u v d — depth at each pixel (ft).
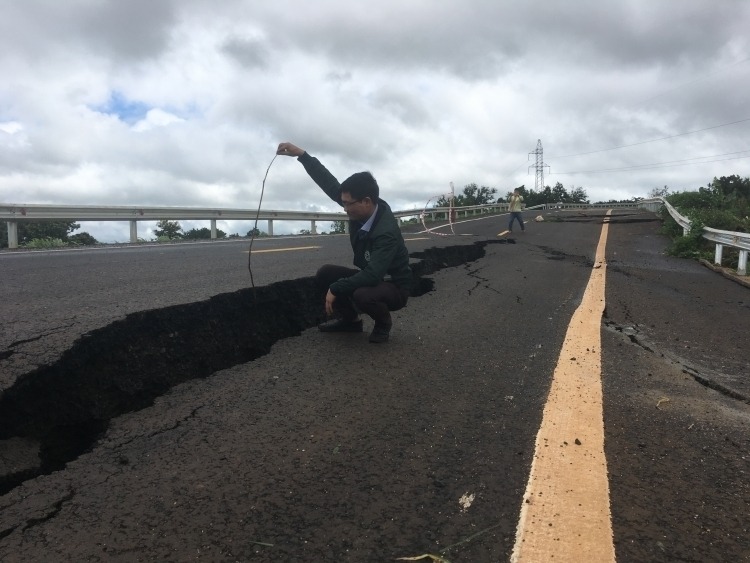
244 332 15.83
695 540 6.58
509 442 9.05
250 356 15.56
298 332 17.46
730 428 10.03
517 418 10.05
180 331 13.92
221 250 34.55
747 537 6.67
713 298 25.18
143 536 6.50
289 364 12.85
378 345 14.57
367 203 13.85
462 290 23.90
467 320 18.02
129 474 7.88
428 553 6.24
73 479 7.72
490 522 6.83
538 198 268.41
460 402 10.76
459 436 9.24
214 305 15.16
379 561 6.12
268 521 6.82
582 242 50.60
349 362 13.06
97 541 6.39
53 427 9.95
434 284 25.40
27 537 6.43
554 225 74.28
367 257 14.33
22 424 9.45
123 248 36.52
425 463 8.29
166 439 8.98
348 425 9.57
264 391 11.13
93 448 8.66
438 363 13.20
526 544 6.40
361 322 15.97
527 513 7.02
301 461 8.30
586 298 23.08
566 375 12.67
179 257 29.22
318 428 9.43
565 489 7.61
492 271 30.81
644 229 65.57
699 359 14.85
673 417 10.46
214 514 6.95
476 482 7.77
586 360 13.96
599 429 9.68
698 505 7.34
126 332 12.62
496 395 11.20
